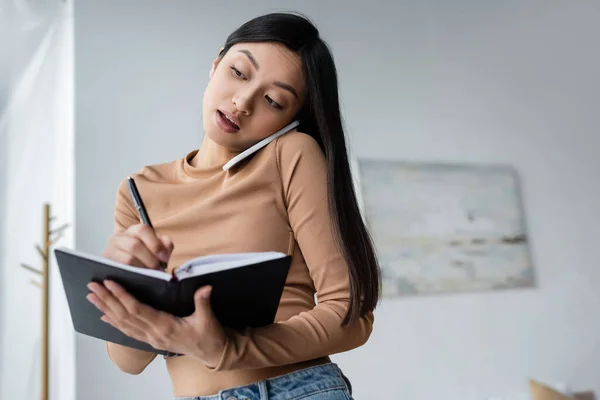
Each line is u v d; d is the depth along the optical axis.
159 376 2.39
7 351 2.91
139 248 0.71
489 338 3.08
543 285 3.30
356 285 0.82
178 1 2.80
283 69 0.92
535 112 3.55
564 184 3.52
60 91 2.81
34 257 2.93
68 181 2.58
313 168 0.89
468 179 3.23
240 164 0.93
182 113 2.68
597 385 3.26
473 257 3.13
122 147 2.54
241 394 0.81
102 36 2.62
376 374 2.82
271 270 0.66
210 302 0.67
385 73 3.21
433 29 3.39
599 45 3.85
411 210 3.05
